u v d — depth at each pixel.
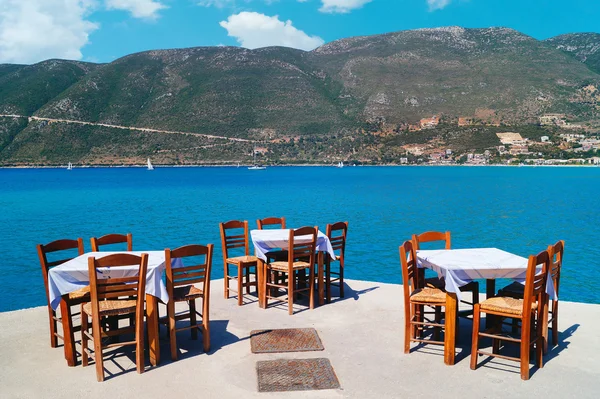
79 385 5.25
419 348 6.33
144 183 79.00
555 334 6.47
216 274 14.92
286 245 7.95
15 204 40.75
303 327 7.11
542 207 36.25
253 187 65.94
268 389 5.12
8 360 5.97
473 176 101.38
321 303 8.31
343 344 6.43
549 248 5.68
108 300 6.01
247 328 7.09
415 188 62.00
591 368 5.73
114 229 24.72
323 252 8.40
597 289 13.09
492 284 6.78
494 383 5.32
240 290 8.28
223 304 8.39
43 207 37.72
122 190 60.38
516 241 20.78
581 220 28.12
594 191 54.44
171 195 51.06
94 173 135.62
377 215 31.02
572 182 75.19
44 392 5.09
